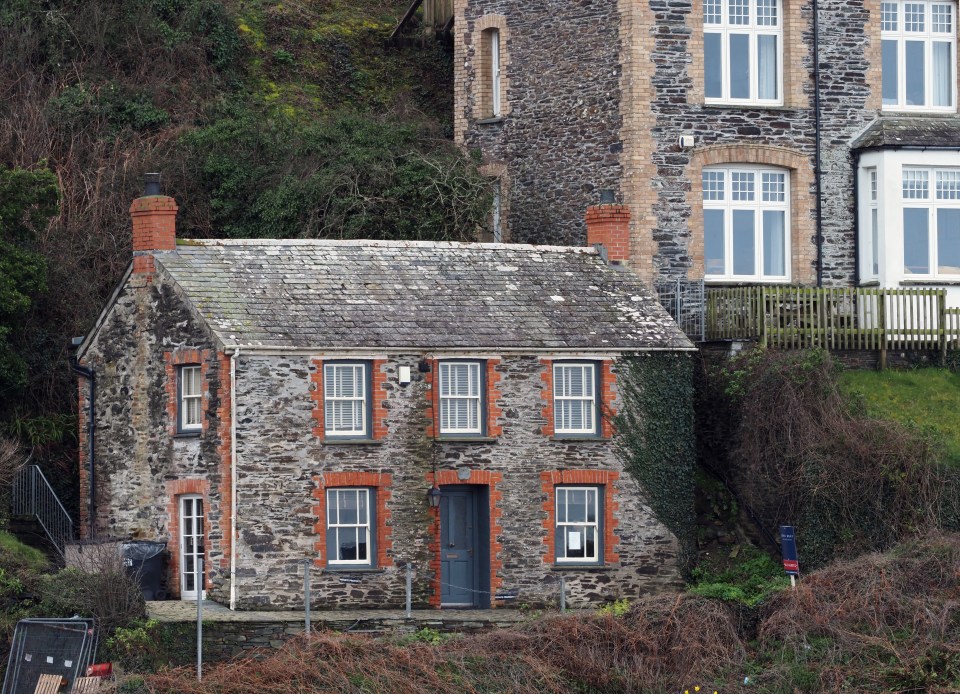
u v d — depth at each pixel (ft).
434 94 337.93
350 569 223.71
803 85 275.59
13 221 249.14
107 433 240.73
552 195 281.74
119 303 239.91
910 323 257.55
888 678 195.00
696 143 271.08
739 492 243.60
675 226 269.44
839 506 227.61
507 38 289.74
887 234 269.23
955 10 282.97
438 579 227.61
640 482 236.84
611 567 233.76
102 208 282.56
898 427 229.66
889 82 281.74
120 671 196.13
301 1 352.49
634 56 269.03
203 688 191.93
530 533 231.09
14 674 196.85
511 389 232.53
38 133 290.56
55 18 309.01
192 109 308.19
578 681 200.34
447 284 242.17
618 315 243.19
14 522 237.86
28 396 258.37
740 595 214.07
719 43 275.39
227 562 219.82
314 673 194.18
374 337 227.40
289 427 222.48
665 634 205.57
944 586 207.51
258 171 289.74
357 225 272.31
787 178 275.80
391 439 226.99
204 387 224.94
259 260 238.27
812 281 273.75
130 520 236.22
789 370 236.43
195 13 321.32
